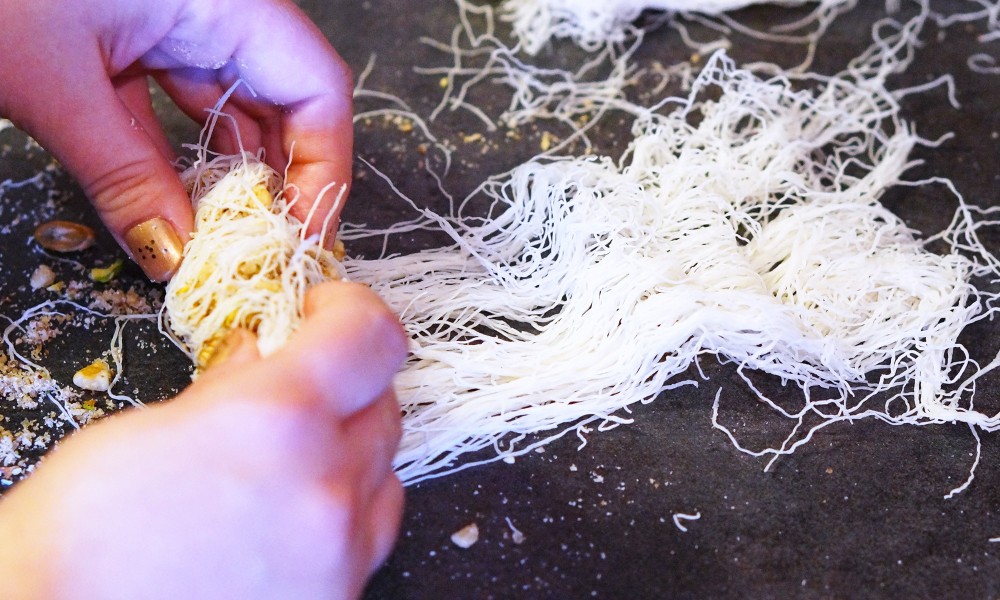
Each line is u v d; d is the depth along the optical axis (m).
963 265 0.32
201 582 0.22
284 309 0.26
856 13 0.40
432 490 0.28
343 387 0.24
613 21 0.38
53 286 0.31
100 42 0.27
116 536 0.22
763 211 0.33
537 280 0.31
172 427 0.23
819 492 0.28
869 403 0.30
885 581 0.27
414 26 0.39
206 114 0.31
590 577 0.27
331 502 0.23
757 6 0.40
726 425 0.29
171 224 0.28
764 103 0.36
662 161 0.34
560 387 0.30
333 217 0.29
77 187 0.34
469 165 0.35
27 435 0.29
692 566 0.27
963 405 0.30
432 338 0.30
